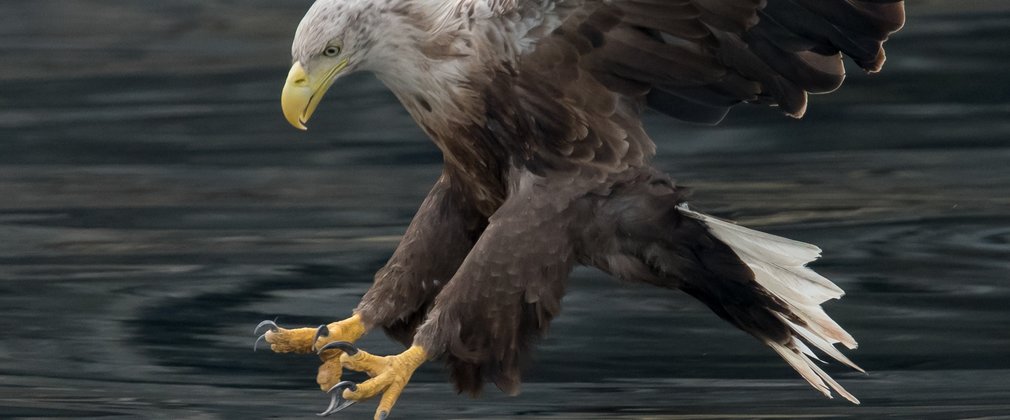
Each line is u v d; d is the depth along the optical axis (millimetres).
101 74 22141
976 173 15977
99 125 19359
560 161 9297
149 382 11016
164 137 18703
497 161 9469
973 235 13953
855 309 12219
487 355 9086
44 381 11070
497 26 9172
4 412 10383
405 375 8953
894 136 17547
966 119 18047
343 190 16188
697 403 10484
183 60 22906
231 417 10398
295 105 9172
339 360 9203
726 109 9562
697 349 11547
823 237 14070
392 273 9812
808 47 9359
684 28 9195
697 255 9250
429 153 17812
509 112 9281
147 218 15258
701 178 16281
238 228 14883
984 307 12164
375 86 20750
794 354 9516
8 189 16547
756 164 16766
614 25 9148
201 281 13289
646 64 9281
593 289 12883
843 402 10430
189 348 11766
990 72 19750
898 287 12680
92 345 11812
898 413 10203
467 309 9008
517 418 10312
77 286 13203
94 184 16719
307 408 10617
